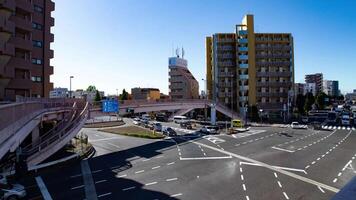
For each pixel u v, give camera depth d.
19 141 20.61
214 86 93.56
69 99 40.19
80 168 27.80
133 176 24.66
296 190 20.64
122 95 124.88
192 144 42.16
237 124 65.75
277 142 43.94
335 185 21.86
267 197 19.22
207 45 101.94
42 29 48.97
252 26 90.19
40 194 20.02
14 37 39.69
